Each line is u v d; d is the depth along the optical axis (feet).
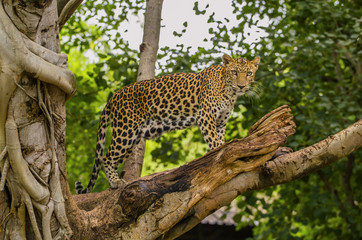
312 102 46.78
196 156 44.29
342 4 45.93
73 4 19.13
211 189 19.77
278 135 19.66
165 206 19.45
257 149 19.35
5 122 16.85
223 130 29.86
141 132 28.22
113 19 41.47
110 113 28.22
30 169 17.44
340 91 48.08
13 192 17.52
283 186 49.65
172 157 42.09
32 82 16.94
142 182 19.77
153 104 27.94
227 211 51.72
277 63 43.45
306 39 40.91
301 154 21.52
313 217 49.73
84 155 49.01
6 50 15.97
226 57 29.40
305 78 42.52
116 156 26.76
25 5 16.22
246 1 42.11
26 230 18.13
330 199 50.44
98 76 41.93
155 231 19.47
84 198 22.36
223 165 19.67
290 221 51.13
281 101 46.21
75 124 45.78
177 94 28.30
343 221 54.03
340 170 49.65
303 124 45.42
